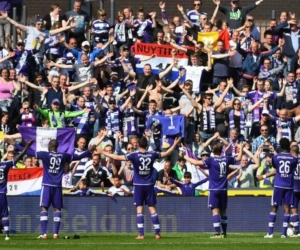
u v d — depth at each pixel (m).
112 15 79.81
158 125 66.50
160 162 63.75
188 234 57.47
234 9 80.06
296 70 73.19
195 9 78.94
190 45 76.06
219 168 52.22
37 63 75.06
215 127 68.56
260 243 48.62
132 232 59.03
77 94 72.69
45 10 86.38
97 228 58.94
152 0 86.56
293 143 59.88
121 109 69.12
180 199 59.31
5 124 67.81
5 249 45.09
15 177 60.94
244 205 59.88
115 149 67.12
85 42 73.50
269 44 77.44
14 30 78.50
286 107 71.38
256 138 67.00
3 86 70.25
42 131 64.12
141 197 51.91
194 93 72.88
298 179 54.03
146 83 71.88
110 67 74.69
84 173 60.47
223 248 45.78
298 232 54.34
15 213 58.78
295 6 86.81
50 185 51.84
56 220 52.28
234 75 74.81
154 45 74.56
